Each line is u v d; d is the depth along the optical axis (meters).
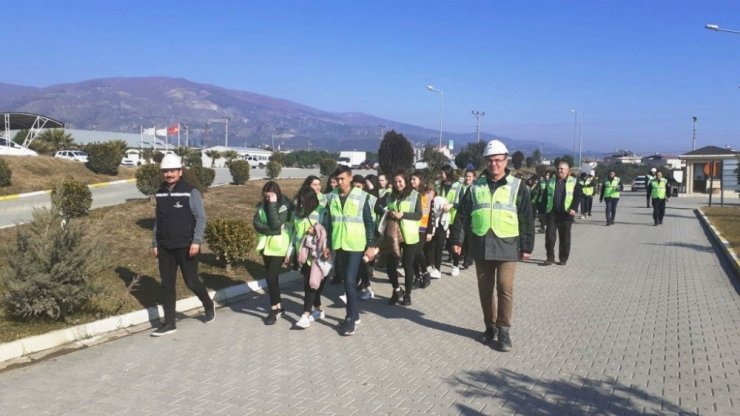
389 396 4.75
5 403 4.61
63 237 6.46
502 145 6.16
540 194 12.29
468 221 6.39
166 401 4.65
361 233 6.73
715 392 4.85
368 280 8.49
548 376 5.23
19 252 6.32
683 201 36.97
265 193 7.07
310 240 6.84
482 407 4.54
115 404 4.60
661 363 5.59
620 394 4.81
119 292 7.88
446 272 10.93
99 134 85.56
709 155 42.84
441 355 5.84
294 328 6.89
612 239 16.30
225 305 8.12
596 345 6.18
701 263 11.90
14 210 17.20
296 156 79.06
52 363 5.59
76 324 6.50
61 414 4.41
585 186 23.45
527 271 10.92
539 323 7.10
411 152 29.28
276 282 7.14
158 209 6.75
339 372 5.33
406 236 7.97
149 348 6.09
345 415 4.38
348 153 89.62
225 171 44.12
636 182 54.84
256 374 5.28
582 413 4.44
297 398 4.71
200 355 5.85
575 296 8.68
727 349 6.04
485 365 5.54
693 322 7.14
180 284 8.65
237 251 9.52
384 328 6.89
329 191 7.52
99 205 17.77
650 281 9.90
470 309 7.88
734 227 18.20
